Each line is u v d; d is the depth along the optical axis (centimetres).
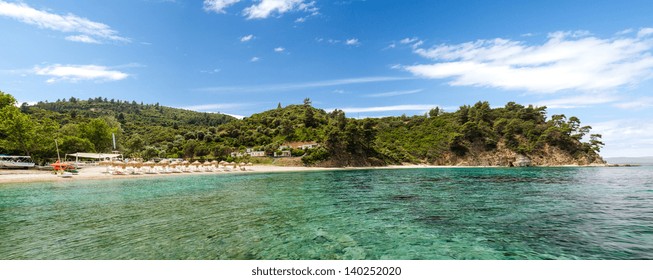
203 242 1153
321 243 1152
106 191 2698
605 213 1689
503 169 7406
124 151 9444
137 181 3766
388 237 1230
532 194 2503
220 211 1745
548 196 2378
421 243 1158
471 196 2392
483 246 1123
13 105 5984
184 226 1386
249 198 2278
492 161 9881
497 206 1925
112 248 1084
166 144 10556
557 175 4931
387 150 10088
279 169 7212
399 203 2047
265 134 10700
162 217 1574
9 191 2656
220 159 8538
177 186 3172
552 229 1347
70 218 1543
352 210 1788
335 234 1270
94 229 1326
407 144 11169
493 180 3944
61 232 1278
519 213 1695
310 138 10044
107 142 8281
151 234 1254
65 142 6619
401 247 1112
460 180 3966
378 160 9294
